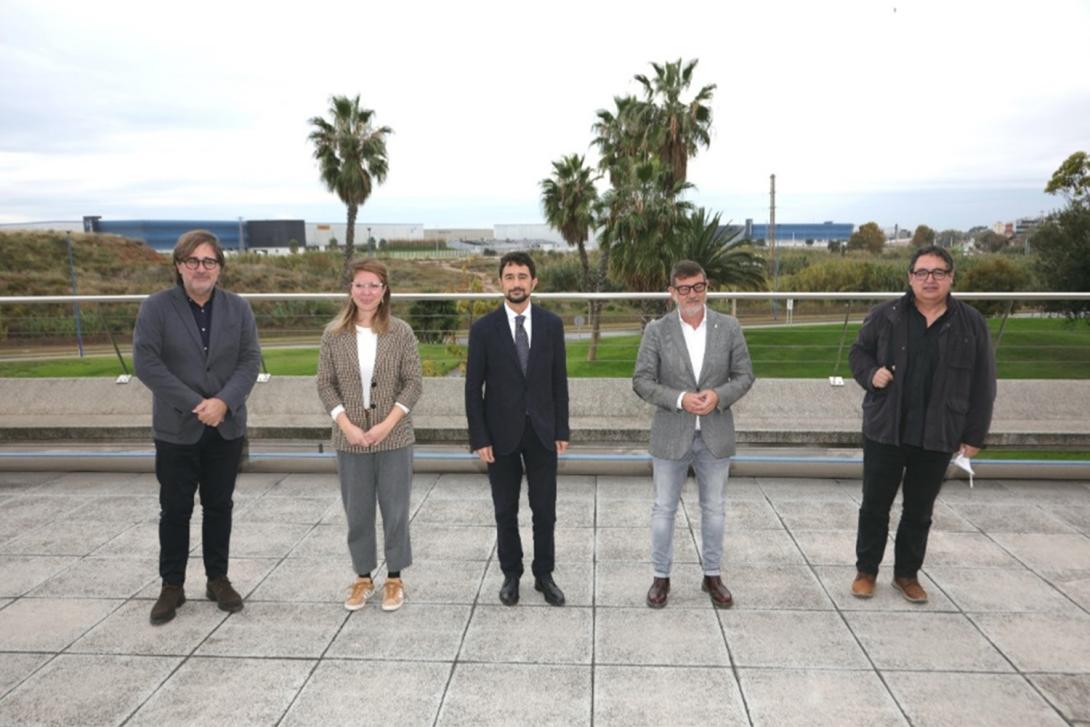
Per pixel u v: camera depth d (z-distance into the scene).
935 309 2.93
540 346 3.01
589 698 2.46
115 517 4.28
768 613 3.08
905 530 3.14
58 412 5.81
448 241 88.56
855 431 4.91
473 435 3.04
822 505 4.38
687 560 3.64
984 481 4.73
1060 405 5.37
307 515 4.30
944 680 2.55
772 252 51.59
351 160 31.09
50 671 2.67
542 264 46.78
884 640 2.84
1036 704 2.41
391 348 3.01
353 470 3.01
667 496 3.09
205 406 2.87
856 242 91.38
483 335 3.01
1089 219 22.38
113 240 50.56
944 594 3.23
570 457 4.96
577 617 3.06
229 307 3.04
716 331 3.05
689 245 22.33
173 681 2.60
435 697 2.48
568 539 3.92
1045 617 3.01
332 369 3.02
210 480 3.09
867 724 2.31
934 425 2.90
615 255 22.97
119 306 7.03
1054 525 4.01
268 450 5.39
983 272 29.48
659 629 2.95
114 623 3.03
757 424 5.28
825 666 2.65
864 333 3.11
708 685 2.54
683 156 25.80
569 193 29.20
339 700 2.47
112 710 2.42
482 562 3.64
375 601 3.23
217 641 2.88
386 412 3.02
